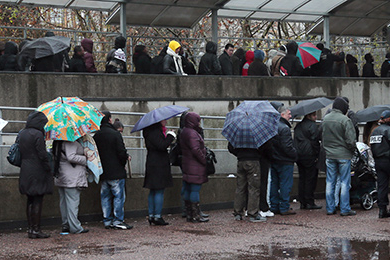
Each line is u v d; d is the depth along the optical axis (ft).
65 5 60.59
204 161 37.58
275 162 40.09
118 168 35.24
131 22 63.67
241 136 37.22
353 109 61.82
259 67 56.24
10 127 45.75
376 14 71.05
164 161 36.70
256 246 29.48
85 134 34.06
